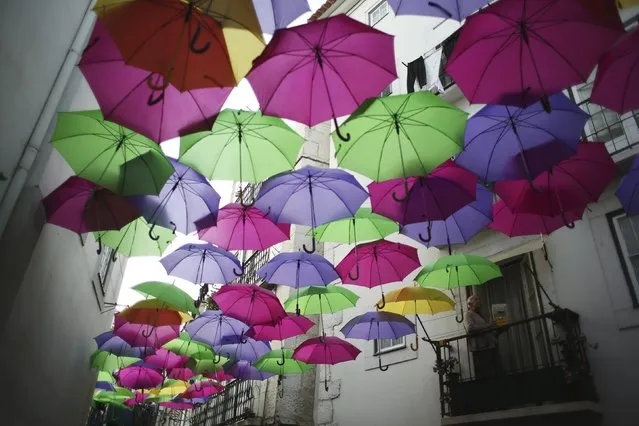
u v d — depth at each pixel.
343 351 7.64
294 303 7.47
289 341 11.05
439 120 4.48
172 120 4.01
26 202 5.32
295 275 6.89
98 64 3.94
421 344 8.23
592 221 6.59
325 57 3.93
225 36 3.90
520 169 4.73
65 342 8.09
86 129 4.63
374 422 8.49
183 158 4.88
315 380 10.78
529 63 3.87
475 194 5.23
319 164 13.43
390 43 3.98
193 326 8.24
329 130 14.13
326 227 6.41
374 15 12.29
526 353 6.94
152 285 7.52
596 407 5.58
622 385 5.61
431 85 9.59
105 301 11.51
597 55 3.75
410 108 4.42
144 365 11.05
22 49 4.73
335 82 4.03
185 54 3.79
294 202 5.48
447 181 5.21
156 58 3.69
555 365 6.20
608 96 4.09
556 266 6.78
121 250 6.11
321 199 5.46
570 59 3.81
